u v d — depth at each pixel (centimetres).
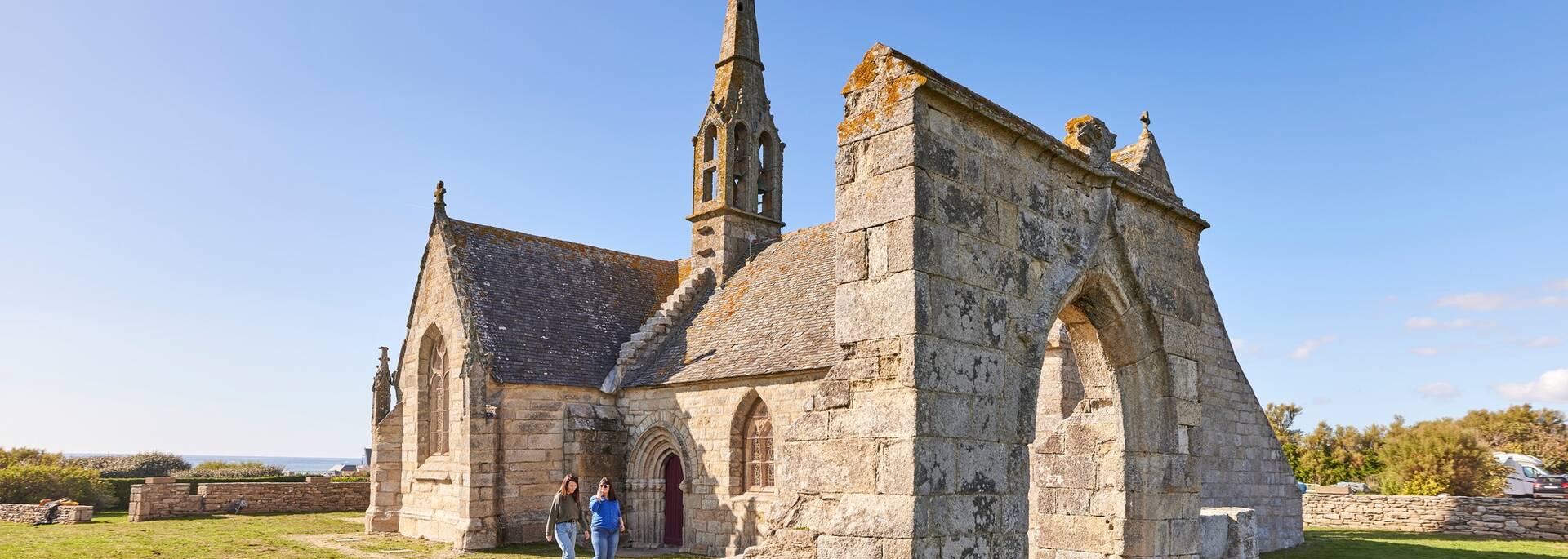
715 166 3234
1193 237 1511
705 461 2556
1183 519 1354
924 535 930
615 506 1717
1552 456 5884
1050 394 1894
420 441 2950
